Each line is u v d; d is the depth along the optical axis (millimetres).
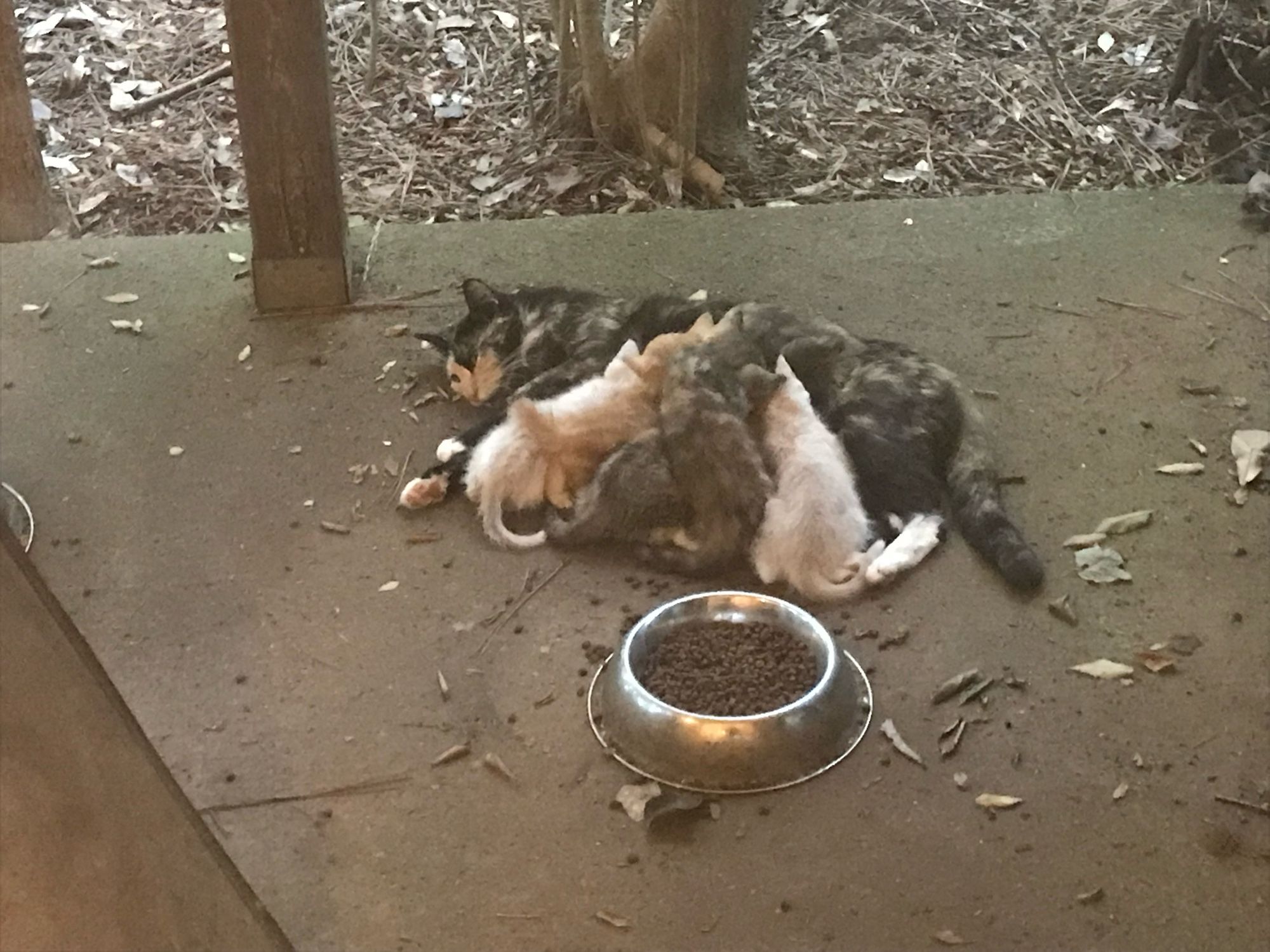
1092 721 1496
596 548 1686
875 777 1444
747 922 1336
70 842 911
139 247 2201
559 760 1463
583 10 2438
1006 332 2014
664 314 1869
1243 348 1979
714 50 2412
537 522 1722
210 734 1492
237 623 1604
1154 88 2678
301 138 1968
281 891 1363
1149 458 1798
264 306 2066
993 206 2293
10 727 896
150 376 1945
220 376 1947
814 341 1805
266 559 1678
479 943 1324
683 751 1433
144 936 953
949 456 1742
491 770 1456
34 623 948
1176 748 1472
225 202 2443
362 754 1475
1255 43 2584
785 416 1650
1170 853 1386
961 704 1510
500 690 1529
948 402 1755
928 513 1677
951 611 1604
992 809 1420
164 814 1007
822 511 1600
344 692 1532
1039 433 1836
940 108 2648
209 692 1532
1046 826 1407
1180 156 2531
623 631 1587
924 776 1446
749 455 1624
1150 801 1427
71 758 933
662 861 1380
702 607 1556
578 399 1697
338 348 1995
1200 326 2021
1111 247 2191
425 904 1354
